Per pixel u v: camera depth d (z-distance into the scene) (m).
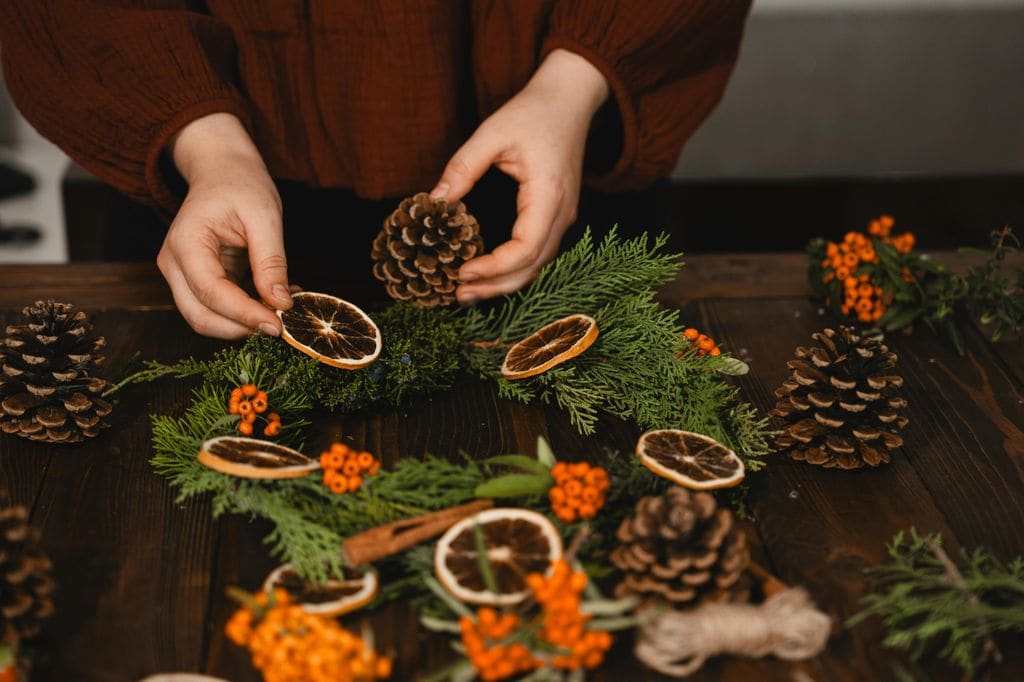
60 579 0.70
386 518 0.72
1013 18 1.68
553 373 0.82
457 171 0.86
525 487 0.72
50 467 0.77
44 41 0.86
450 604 0.66
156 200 0.92
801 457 0.78
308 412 0.82
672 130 0.97
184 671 0.65
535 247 0.87
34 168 1.83
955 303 0.92
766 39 1.67
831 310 0.94
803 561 0.72
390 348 0.82
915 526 0.74
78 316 0.80
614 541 0.71
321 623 0.62
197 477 0.74
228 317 0.82
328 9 0.90
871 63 1.69
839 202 1.69
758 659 0.66
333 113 0.96
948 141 1.73
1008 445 0.80
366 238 1.07
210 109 0.87
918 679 0.65
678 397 0.80
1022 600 0.69
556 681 0.64
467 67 0.99
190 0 0.94
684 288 0.96
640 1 0.89
